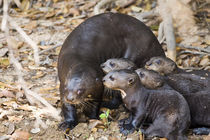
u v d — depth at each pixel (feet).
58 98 45.24
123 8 69.92
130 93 37.40
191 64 53.98
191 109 38.06
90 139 37.86
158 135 36.24
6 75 51.29
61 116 41.83
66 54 43.42
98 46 44.83
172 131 35.45
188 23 60.23
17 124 40.14
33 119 40.98
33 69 53.06
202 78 41.24
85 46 44.09
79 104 40.98
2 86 47.93
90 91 39.55
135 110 37.52
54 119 41.24
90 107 41.39
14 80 50.08
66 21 66.80
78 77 39.19
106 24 46.19
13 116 41.14
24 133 38.52
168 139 35.78
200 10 65.41
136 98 37.29
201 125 38.19
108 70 42.34
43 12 70.23
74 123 39.81
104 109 43.09
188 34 60.13
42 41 60.44
